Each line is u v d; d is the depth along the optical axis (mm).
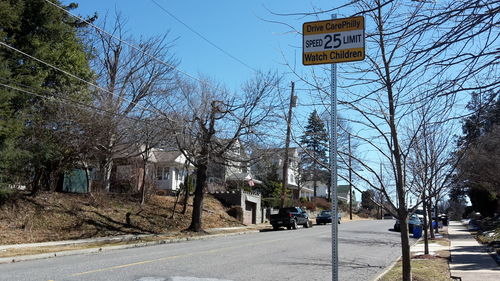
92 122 21953
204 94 24344
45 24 21891
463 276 10422
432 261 13273
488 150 17062
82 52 26047
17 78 19625
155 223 25469
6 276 10250
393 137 7477
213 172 34312
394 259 15078
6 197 19562
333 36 4930
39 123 21266
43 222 19891
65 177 25188
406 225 7652
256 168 31656
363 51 4785
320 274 11320
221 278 10281
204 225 29109
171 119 23234
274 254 15547
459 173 13180
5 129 17281
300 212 36156
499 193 24031
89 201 24516
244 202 37344
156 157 40344
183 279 9891
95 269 11359
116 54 29969
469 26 3658
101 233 20906
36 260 13703
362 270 12195
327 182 64938
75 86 23219
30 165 21234
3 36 18188
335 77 5023
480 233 26656
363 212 75938
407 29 4020
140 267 11781
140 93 28766
